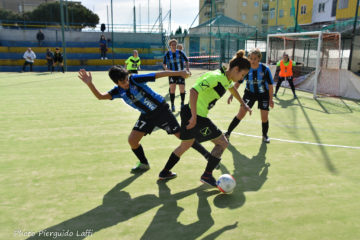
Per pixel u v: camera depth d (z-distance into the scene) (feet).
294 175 12.39
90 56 83.51
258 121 22.36
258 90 16.44
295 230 8.42
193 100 9.68
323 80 38.42
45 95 33.60
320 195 10.61
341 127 20.89
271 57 63.93
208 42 99.35
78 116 23.13
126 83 10.39
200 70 75.97
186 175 12.19
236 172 12.67
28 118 22.29
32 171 12.47
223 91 10.25
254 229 8.45
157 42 94.89
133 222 8.75
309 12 97.40
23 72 67.46
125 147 15.78
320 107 28.55
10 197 10.21
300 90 41.32
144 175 12.17
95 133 18.38
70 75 59.67
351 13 72.08
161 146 15.90
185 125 10.55
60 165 13.17
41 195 10.37
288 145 16.51
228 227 8.53
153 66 82.23
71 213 9.22
